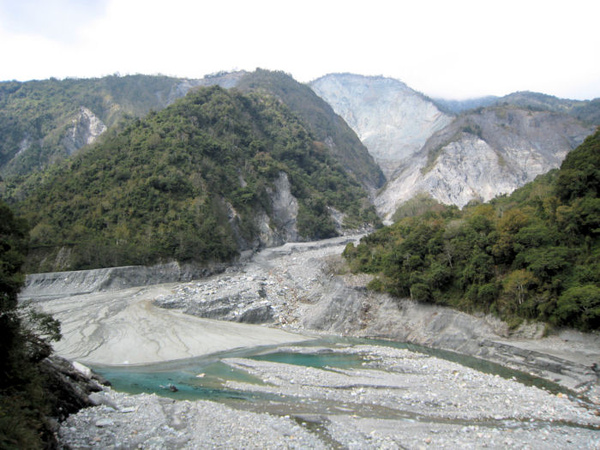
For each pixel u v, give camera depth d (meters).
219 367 47.56
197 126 142.50
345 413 31.27
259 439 25.70
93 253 90.62
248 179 140.62
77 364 40.25
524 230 56.41
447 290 61.81
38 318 31.75
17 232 27.66
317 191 170.38
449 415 30.78
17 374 24.58
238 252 115.38
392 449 24.36
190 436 26.33
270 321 72.38
